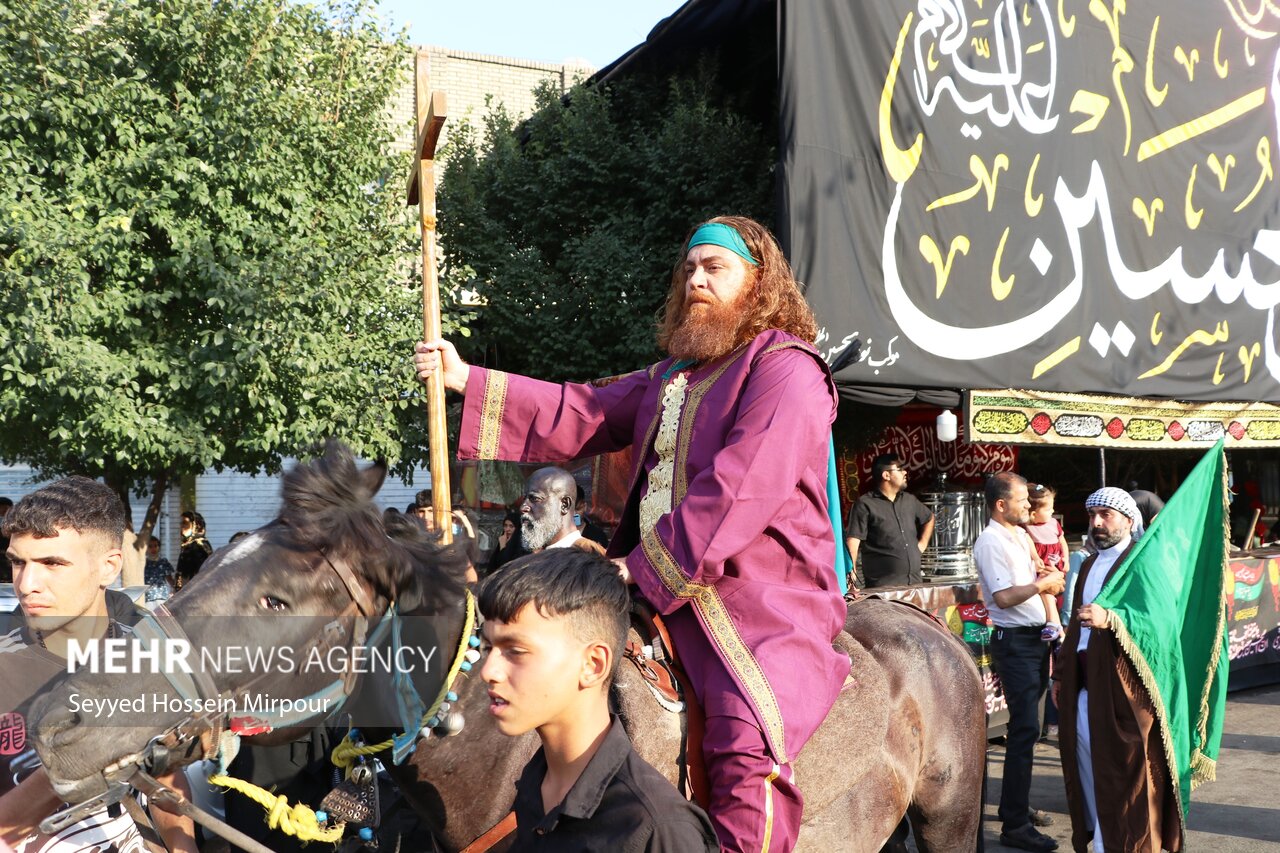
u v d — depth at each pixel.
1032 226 7.58
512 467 7.43
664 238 8.84
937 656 3.16
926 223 6.88
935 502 8.05
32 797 1.84
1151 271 8.51
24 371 6.48
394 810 2.38
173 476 8.28
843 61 6.54
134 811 1.85
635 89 9.66
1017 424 7.49
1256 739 7.32
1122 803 4.42
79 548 1.90
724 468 2.27
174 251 7.14
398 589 1.97
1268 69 9.83
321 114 7.88
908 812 3.17
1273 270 9.66
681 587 2.23
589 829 1.71
